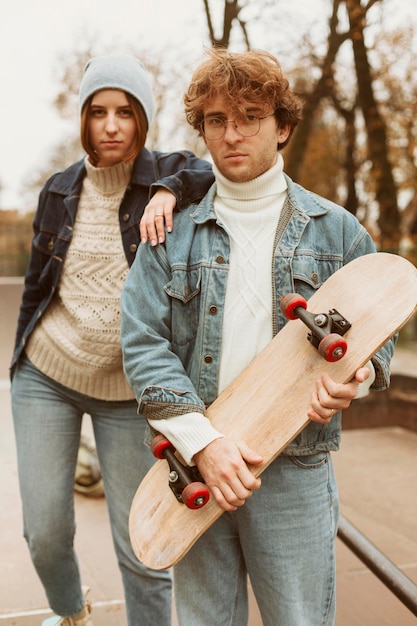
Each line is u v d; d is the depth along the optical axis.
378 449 4.21
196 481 1.21
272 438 1.19
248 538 1.32
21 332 1.83
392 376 4.86
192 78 1.32
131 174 1.71
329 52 7.82
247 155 1.28
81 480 3.21
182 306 1.34
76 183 1.75
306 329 1.26
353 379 1.18
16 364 1.80
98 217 1.71
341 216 1.35
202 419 1.22
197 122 1.36
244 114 1.25
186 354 1.36
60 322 1.76
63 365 1.73
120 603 2.26
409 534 2.88
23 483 1.72
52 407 1.75
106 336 1.68
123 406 1.73
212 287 1.32
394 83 8.56
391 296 1.20
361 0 7.30
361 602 2.28
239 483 1.15
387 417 4.79
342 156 11.41
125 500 1.74
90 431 4.15
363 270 1.26
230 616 1.39
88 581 2.42
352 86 9.20
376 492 3.42
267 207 1.34
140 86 1.68
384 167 8.84
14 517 2.96
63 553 1.76
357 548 2.03
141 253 1.40
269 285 1.31
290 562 1.30
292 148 9.20
